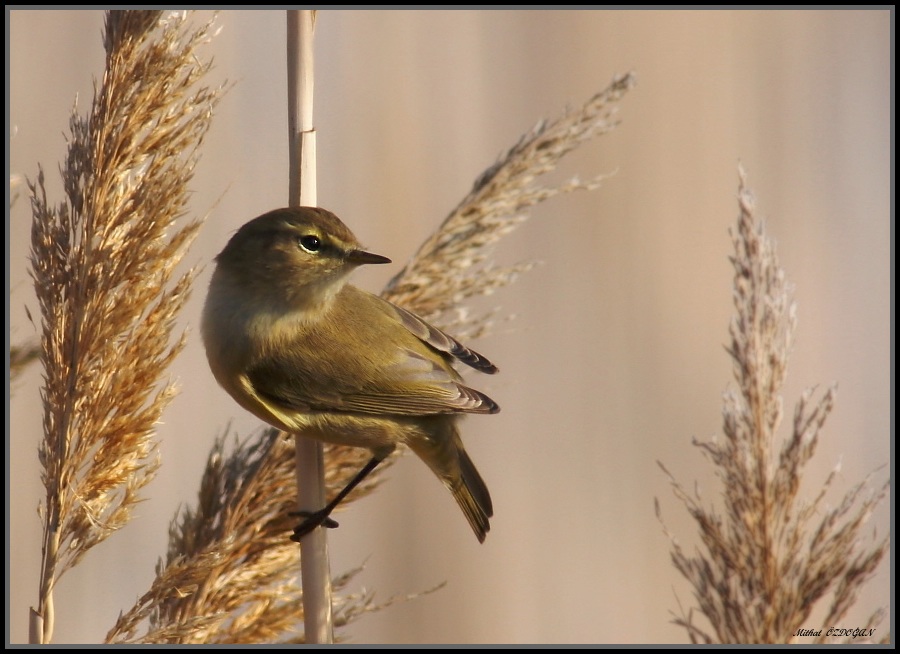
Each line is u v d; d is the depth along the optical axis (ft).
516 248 45.44
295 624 22.20
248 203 40.47
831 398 18.62
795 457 18.57
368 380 25.49
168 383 20.58
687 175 47.55
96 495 19.94
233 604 21.90
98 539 19.72
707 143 47.88
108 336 20.03
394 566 42.01
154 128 20.61
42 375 20.15
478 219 25.85
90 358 19.97
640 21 48.01
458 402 26.30
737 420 18.76
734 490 18.63
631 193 46.98
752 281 18.92
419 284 26.68
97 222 20.38
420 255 26.66
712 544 18.66
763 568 18.31
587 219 46.37
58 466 19.72
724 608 18.43
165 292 20.67
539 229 45.75
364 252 25.64
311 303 25.79
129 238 20.42
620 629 43.11
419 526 42.52
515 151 25.93
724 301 46.70
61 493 19.70
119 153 20.44
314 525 21.97
